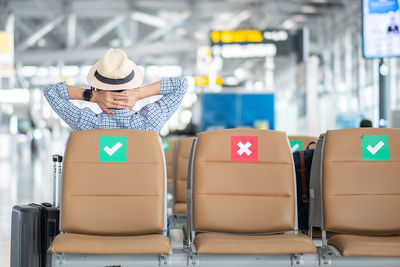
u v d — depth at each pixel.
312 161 3.07
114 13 24.97
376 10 5.57
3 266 3.96
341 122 13.38
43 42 31.36
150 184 2.81
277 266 2.65
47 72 30.78
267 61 26.91
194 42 24.73
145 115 3.06
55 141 33.16
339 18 20.36
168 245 2.57
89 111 3.05
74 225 2.75
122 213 2.78
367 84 16.97
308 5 21.86
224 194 2.83
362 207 2.82
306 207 3.25
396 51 5.56
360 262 2.69
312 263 2.69
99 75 3.00
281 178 2.86
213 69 15.81
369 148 2.87
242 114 12.17
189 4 24.20
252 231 2.82
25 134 32.50
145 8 24.72
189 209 2.85
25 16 25.92
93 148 2.81
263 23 24.31
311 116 14.53
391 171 2.86
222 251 2.53
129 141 2.83
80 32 29.42
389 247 2.55
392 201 2.84
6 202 8.26
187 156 4.88
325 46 22.05
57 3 24.38
